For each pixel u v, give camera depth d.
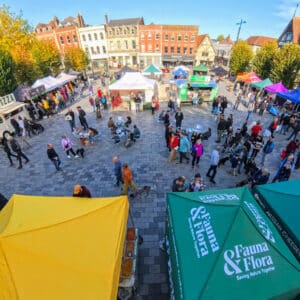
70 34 44.66
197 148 8.65
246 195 4.43
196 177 6.37
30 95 16.30
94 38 44.69
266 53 23.19
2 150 11.78
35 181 8.91
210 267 3.08
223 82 29.91
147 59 44.88
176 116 12.53
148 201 7.52
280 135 12.73
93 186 8.43
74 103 19.95
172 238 4.03
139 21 43.22
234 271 3.04
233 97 21.06
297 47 19.19
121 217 4.21
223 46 53.00
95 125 14.31
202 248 3.38
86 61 35.56
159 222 6.68
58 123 15.11
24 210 4.05
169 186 8.28
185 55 43.94
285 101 18.36
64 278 3.04
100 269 3.23
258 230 3.41
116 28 42.91
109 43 44.72
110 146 11.50
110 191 8.13
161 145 11.44
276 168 9.49
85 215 3.89
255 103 16.38
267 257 3.20
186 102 18.09
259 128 10.16
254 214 3.82
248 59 28.36
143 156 10.42
